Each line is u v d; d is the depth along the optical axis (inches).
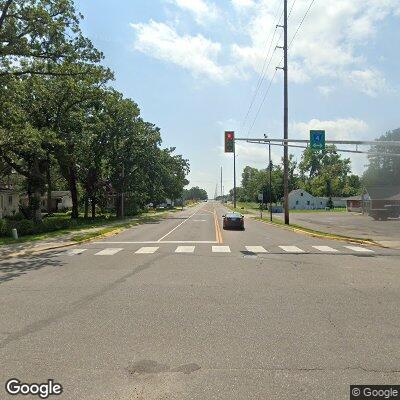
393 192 2657.5
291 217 2356.1
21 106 1360.7
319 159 5467.5
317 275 488.4
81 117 1502.2
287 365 213.2
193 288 411.5
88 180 1945.1
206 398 178.4
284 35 1437.0
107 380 196.7
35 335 265.6
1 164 1457.9
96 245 872.3
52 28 971.3
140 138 2203.5
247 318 301.9
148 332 269.3
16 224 1124.5
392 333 265.9
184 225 1569.9
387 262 603.8
